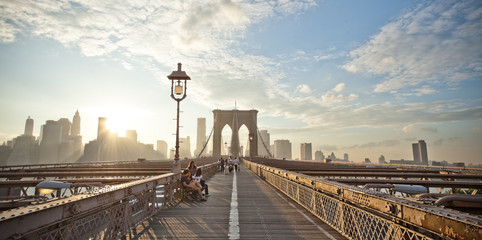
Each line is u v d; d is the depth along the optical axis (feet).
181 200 30.45
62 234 9.87
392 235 10.63
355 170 62.28
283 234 17.17
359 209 13.64
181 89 35.24
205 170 61.52
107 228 13.61
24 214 7.75
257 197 33.30
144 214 20.12
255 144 408.46
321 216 20.71
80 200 10.71
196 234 17.15
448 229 7.39
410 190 21.08
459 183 38.45
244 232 17.65
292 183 31.40
